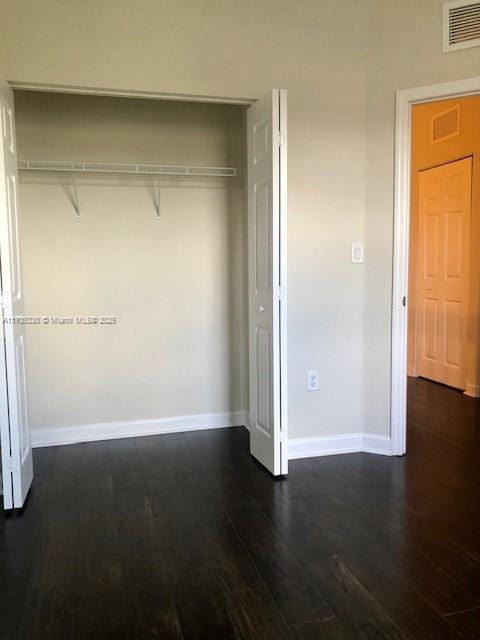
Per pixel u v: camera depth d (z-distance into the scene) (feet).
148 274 12.17
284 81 10.14
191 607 6.08
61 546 7.47
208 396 12.84
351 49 10.38
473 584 6.48
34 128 11.21
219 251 12.58
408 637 5.57
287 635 5.60
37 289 11.51
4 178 8.04
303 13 10.11
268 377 9.81
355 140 10.57
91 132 11.51
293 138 10.30
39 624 5.84
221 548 7.36
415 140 17.74
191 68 9.62
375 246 10.71
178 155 12.09
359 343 11.00
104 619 5.90
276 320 9.36
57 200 11.46
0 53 8.71
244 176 12.38
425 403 14.71
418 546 7.36
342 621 5.82
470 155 15.19
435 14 9.84
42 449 11.51
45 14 8.86
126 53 9.27
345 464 10.45
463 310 15.79
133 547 7.42
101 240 11.80
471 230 15.25
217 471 10.17
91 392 12.01
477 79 9.68
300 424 10.87
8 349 8.27
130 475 10.02
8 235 8.16
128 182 11.85
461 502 8.74
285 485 9.48
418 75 10.06
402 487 9.34
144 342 12.27
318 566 6.88
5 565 7.01
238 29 9.81
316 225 10.58
